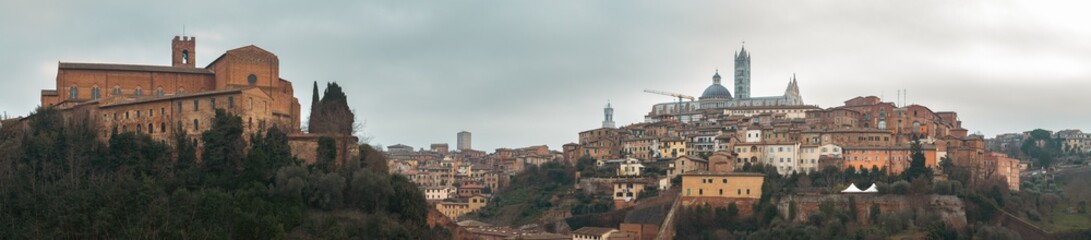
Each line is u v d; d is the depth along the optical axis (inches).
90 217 6407.5
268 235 6417.3
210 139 7504.9
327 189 7224.4
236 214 6461.6
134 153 7460.6
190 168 7377.0
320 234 6712.6
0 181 7027.6
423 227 7731.3
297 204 7017.7
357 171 7613.2
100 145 7608.3
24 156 7357.3
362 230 6919.3
